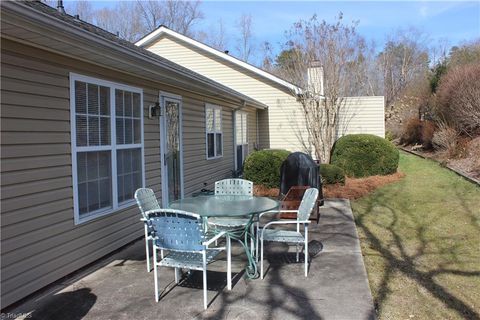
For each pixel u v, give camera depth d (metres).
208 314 3.20
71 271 4.19
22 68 3.60
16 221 3.49
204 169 9.20
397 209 7.24
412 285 3.80
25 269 3.57
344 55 12.33
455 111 13.58
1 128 3.36
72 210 4.24
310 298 3.48
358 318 3.09
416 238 5.40
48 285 3.85
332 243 5.23
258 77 13.92
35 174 3.73
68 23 3.36
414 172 11.72
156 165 6.45
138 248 5.24
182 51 14.30
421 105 19.98
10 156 3.45
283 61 13.65
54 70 4.02
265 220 6.73
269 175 9.49
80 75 4.42
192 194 8.34
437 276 4.03
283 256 4.71
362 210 7.27
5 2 2.71
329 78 12.17
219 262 4.52
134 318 3.16
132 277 4.09
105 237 4.84
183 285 3.84
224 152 10.88
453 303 3.41
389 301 3.45
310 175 7.51
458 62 18.61
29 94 3.68
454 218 6.39
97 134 4.77
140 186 5.86
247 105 12.48
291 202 6.89
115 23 27.52
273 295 3.55
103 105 4.92
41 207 3.79
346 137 11.42
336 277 3.97
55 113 4.02
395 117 24.39
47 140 3.90
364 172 11.09
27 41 3.52
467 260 4.49
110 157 5.04
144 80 6.08
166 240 3.38
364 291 3.62
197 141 8.73
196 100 8.70
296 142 13.89
